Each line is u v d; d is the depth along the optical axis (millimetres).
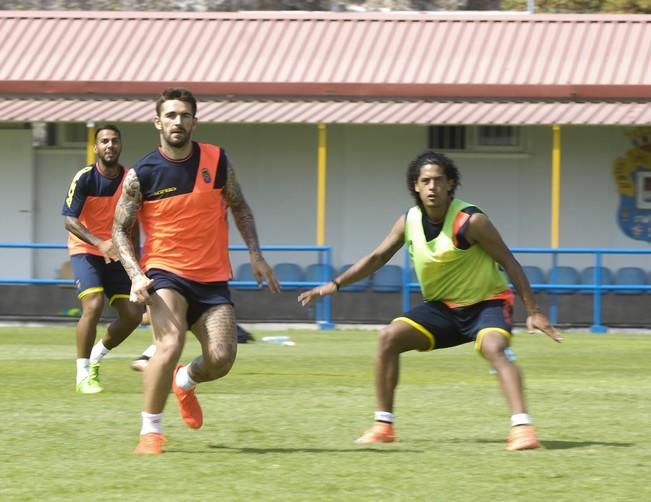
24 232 57438
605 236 55625
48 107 52844
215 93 53500
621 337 46125
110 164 27375
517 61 55344
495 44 56469
